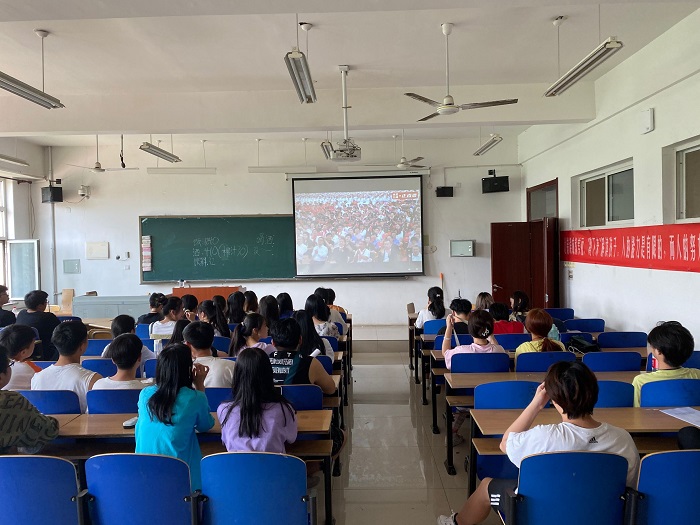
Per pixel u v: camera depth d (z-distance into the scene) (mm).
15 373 2992
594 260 6426
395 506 2947
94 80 5598
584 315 6785
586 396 1841
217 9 3135
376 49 4859
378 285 9586
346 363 4969
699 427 2123
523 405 2631
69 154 9406
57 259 9484
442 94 6051
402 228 9445
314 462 2771
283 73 5477
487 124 6270
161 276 9422
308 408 2730
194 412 2143
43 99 4461
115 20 4133
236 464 1809
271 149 9445
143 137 8688
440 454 3703
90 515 1844
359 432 4195
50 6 3088
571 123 6336
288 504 1834
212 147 9461
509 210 9484
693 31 4230
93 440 2639
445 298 9555
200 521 1849
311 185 9422
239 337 3713
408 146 9508
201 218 9414
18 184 9258
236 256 9453
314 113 6102
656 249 4980
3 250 9133
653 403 2518
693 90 4383
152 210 9469
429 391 5375
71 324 2871
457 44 4754
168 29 4316
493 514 2768
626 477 1743
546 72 5629
